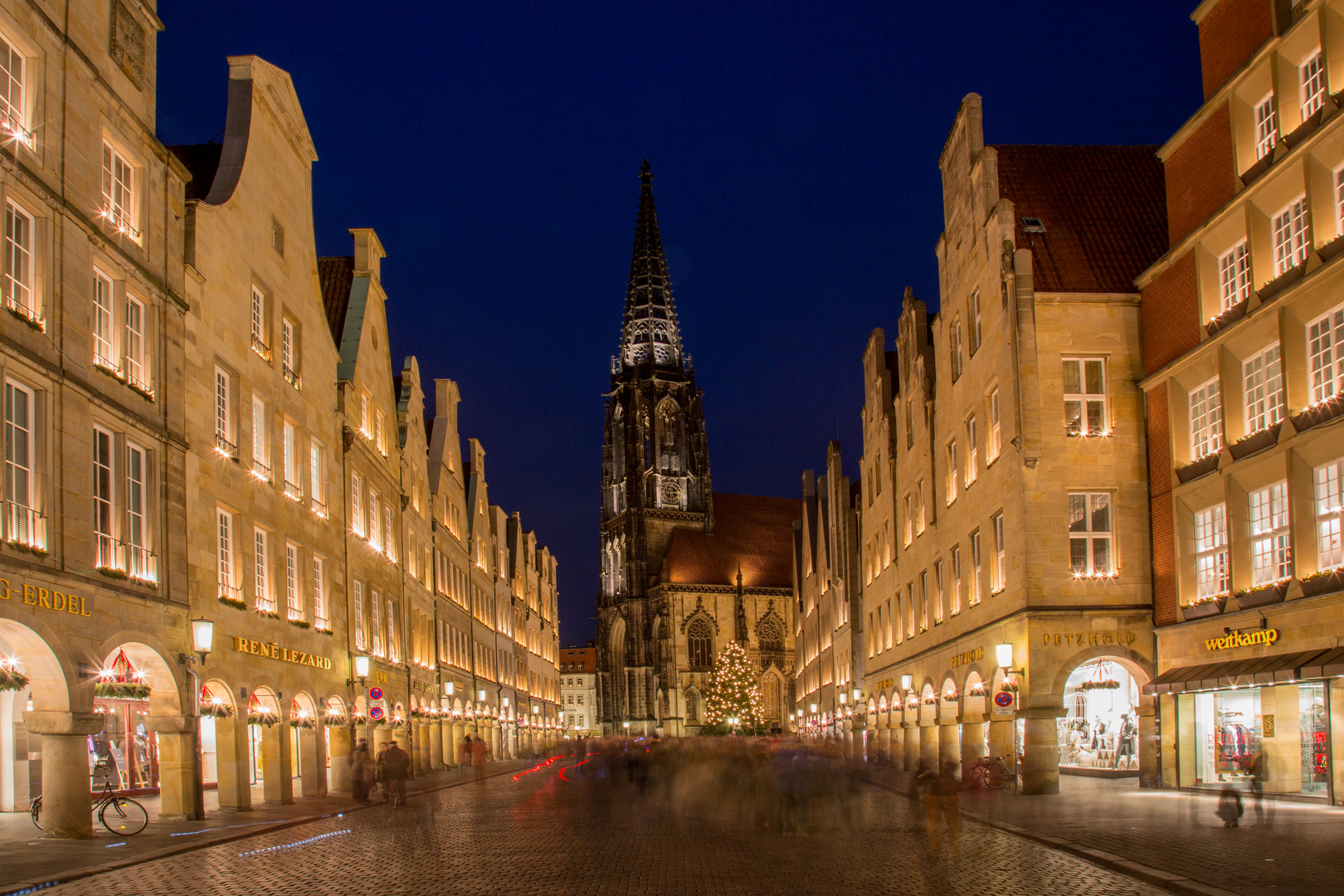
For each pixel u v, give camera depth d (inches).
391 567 2187.5
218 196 1390.3
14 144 917.8
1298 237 1206.9
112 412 1048.2
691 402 7091.5
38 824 1072.8
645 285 7194.9
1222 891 641.6
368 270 2159.2
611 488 7160.4
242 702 1342.3
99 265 1072.2
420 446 2591.0
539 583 5196.9
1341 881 677.3
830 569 3508.9
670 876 775.7
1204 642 1332.4
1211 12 1387.8
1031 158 1721.2
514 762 3312.0
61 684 943.7
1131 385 1515.7
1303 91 1200.2
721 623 6688.0
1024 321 1514.5
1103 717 1694.1
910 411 2301.9
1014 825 1036.5
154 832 1065.5
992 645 1630.2
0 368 875.4
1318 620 1122.7
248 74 1521.9
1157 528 1464.1
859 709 2955.2
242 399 1408.7
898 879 742.5
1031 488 1485.0
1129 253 1584.6
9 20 920.3
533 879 767.7
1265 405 1251.8
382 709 1637.6
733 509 7175.2
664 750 2004.2
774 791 1331.2
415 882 761.6
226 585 1343.5
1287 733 1193.4
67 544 960.9
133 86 1155.3
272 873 811.4
